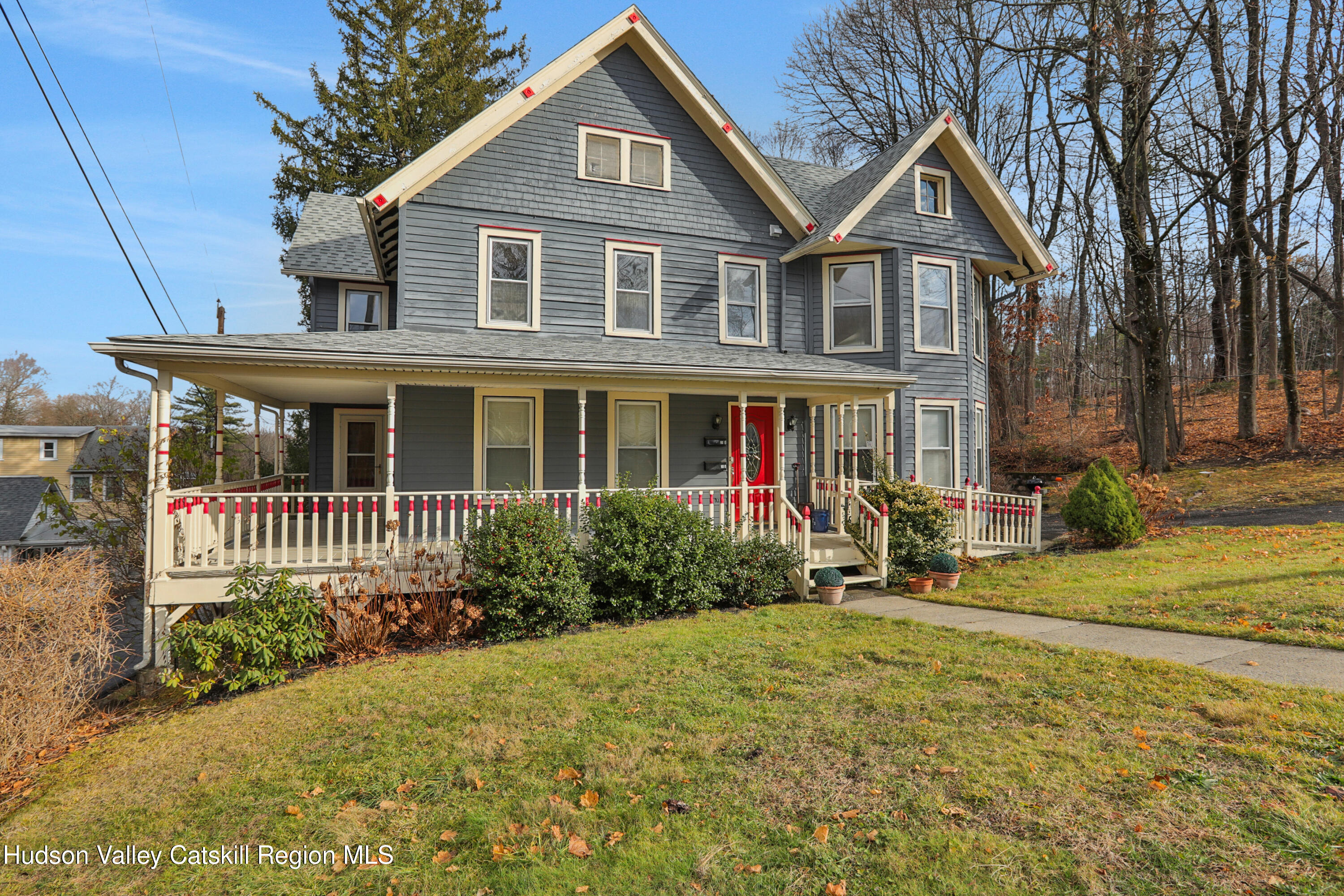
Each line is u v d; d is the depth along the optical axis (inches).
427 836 176.6
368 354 366.9
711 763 201.5
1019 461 1068.5
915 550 472.4
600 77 540.4
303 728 254.5
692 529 415.8
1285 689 215.9
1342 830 143.6
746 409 572.1
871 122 1311.5
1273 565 400.2
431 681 294.7
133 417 2146.9
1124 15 730.8
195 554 362.6
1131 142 777.6
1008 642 295.1
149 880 167.2
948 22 1024.2
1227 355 1138.0
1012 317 1149.7
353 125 1106.1
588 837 169.2
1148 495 600.1
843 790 179.8
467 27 1158.3
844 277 596.4
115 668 407.8
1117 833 150.3
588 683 278.8
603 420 523.8
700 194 569.0
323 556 400.2
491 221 503.5
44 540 1030.4
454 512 470.9
